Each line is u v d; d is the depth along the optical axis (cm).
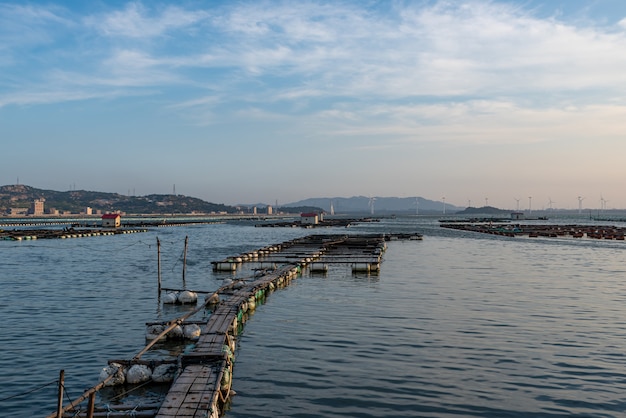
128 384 2283
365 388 2214
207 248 10262
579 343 2897
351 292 4731
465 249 9788
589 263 7275
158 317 3656
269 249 8394
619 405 2041
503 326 3303
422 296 4472
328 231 17788
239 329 3259
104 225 19675
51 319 3553
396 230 18412
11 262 7319
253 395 2141
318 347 2833
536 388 2214
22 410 2009
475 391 2181
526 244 11156
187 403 1856
